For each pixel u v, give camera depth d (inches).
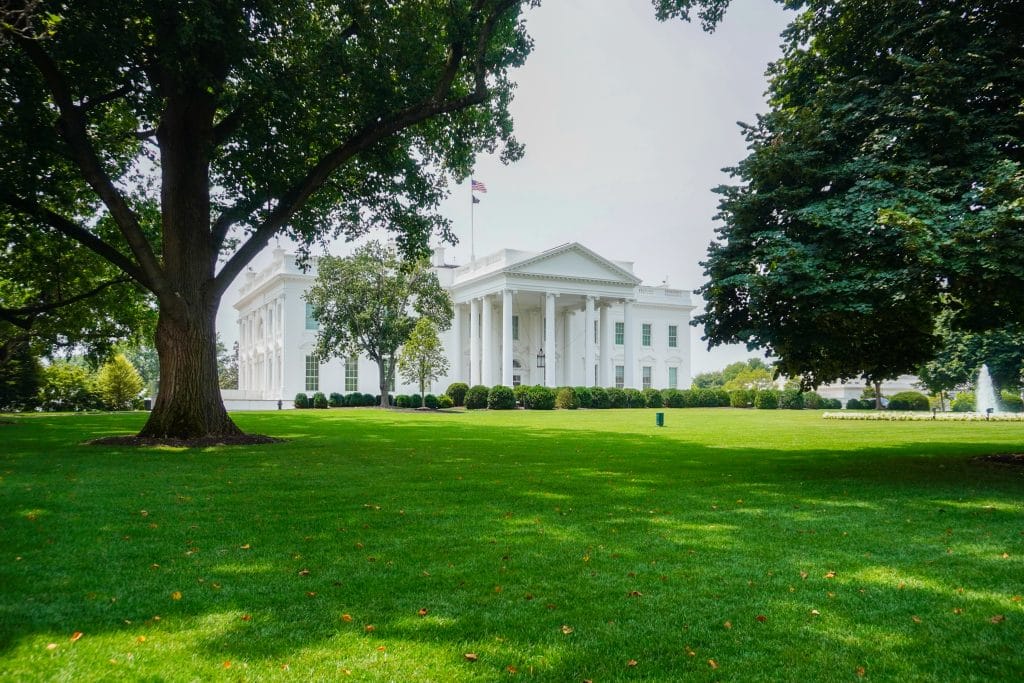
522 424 932.0
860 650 133.2
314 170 564.4
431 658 126.6
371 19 513.0
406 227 697.6
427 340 1505.9
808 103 429.7
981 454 496.7
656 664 125.9
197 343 561.3
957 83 348.5
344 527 235.0
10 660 123.8
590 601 159.2
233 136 589.0
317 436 668.7
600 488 326.0
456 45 538.3
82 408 1793.8
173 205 552.1
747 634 140.6
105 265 876.0
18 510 258.5
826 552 205.5
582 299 1983.3
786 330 390.3
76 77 462.6
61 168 597.3
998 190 319.6
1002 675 122.6
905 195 334.6
